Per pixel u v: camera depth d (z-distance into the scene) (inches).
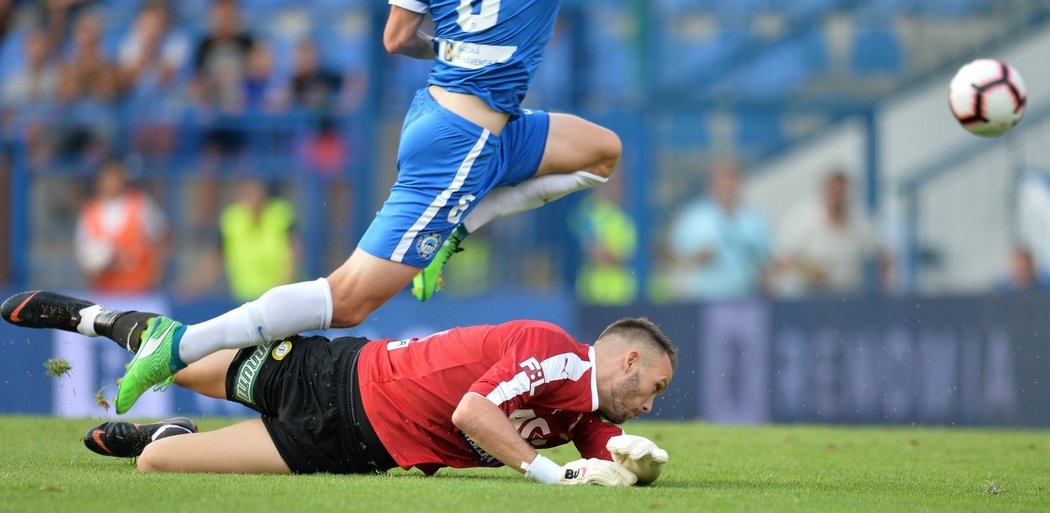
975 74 797.2
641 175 1541.6
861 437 1072.8
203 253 1546.5
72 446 848.3
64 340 1311.5
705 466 812.6
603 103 1556.3
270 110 1585.9
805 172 1552.7
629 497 590.6
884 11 1572.3
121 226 1530.5
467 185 736.3
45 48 1750.7
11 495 578.2
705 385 1373.0
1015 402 1285.7
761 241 1540.4
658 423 1266.0
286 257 1540.4
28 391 1307.8
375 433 679.7
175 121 1572.3
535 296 1466.5
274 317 694.5
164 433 732.0
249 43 1676.9
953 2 1574.8
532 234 1513.3
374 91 1555.1
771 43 1560.0
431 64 1574.8
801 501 610.2
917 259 1549.0
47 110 1589.6
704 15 1561.3
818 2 1569.9
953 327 1318.9
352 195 1552.7
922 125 1558.8
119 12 1765.5
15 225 1551.4
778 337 1358.3
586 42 1609.3
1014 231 1539.1
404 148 734.5
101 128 1579.7
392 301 1412.4
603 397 669.3
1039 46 1571.1
